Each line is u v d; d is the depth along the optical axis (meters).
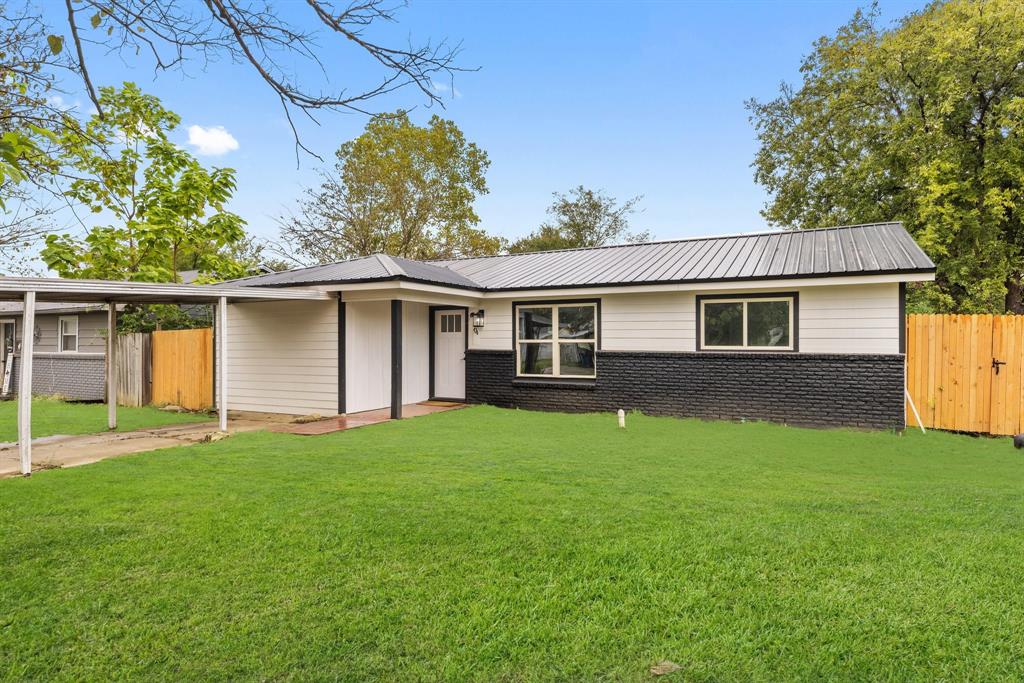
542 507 4.93
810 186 25.91
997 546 3.97
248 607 3.19
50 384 18.39
